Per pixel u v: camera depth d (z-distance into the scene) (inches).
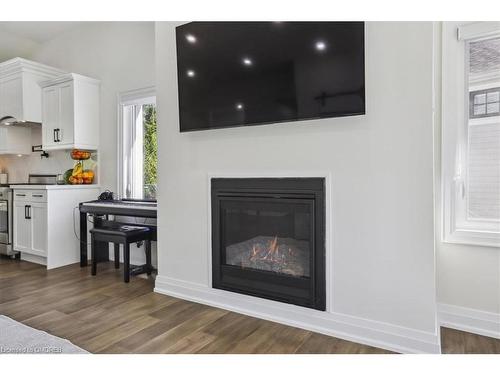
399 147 74.3
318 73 80.6
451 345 77.1
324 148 82.7
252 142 93.4
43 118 166.4
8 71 168.2
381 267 76.6
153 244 144.9
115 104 158.1
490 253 83.0
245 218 98.9
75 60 174.4
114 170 159.0
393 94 74.7
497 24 81.0
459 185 87.6
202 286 103.8
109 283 122.9
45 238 145.4
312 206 84.0
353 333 79.7
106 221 151.2
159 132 112.3
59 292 112.5
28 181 194.7
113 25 158.2
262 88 88.9
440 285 88.7
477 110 87.1
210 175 100.8
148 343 77.2
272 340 79.3
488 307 83.4
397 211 74.8
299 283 86.6
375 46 76.2
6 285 119.9
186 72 102.1
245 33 91.0
